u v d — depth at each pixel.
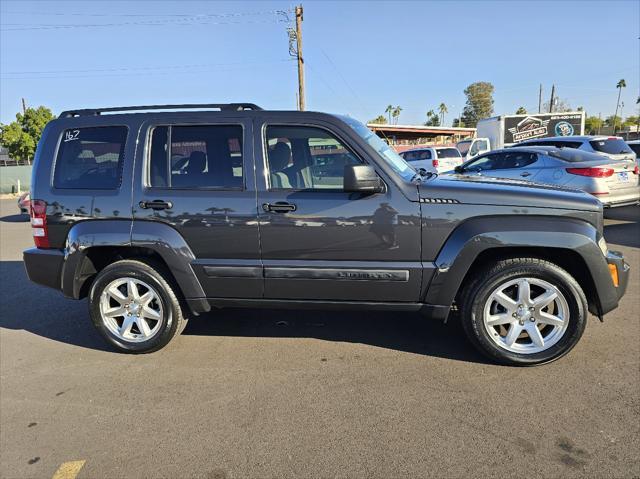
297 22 26.64
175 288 3.78
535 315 3.36
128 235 3.59
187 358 3.78
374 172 3.17
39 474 2.48
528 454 2.48
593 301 3.36
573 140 10.38
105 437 2.78
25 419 3.01
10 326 4.65
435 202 3.30
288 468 2.44
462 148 25.17
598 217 3.27
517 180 3.89
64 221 3.73
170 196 3.57
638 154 11.17
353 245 3.39
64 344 4.18
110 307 3.90
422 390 3.16
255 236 3.48
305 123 3.49
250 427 2.81
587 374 3.27
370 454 2.53
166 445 2.68
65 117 3.88
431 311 3.43
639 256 6.54
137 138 3.66
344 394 3.15
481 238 3.22
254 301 3.63
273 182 3.50
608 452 2.47
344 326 4.35
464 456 2.48
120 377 3.51
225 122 3.58
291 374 3.46
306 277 3.46
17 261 7.80
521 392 3.08
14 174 32.38
